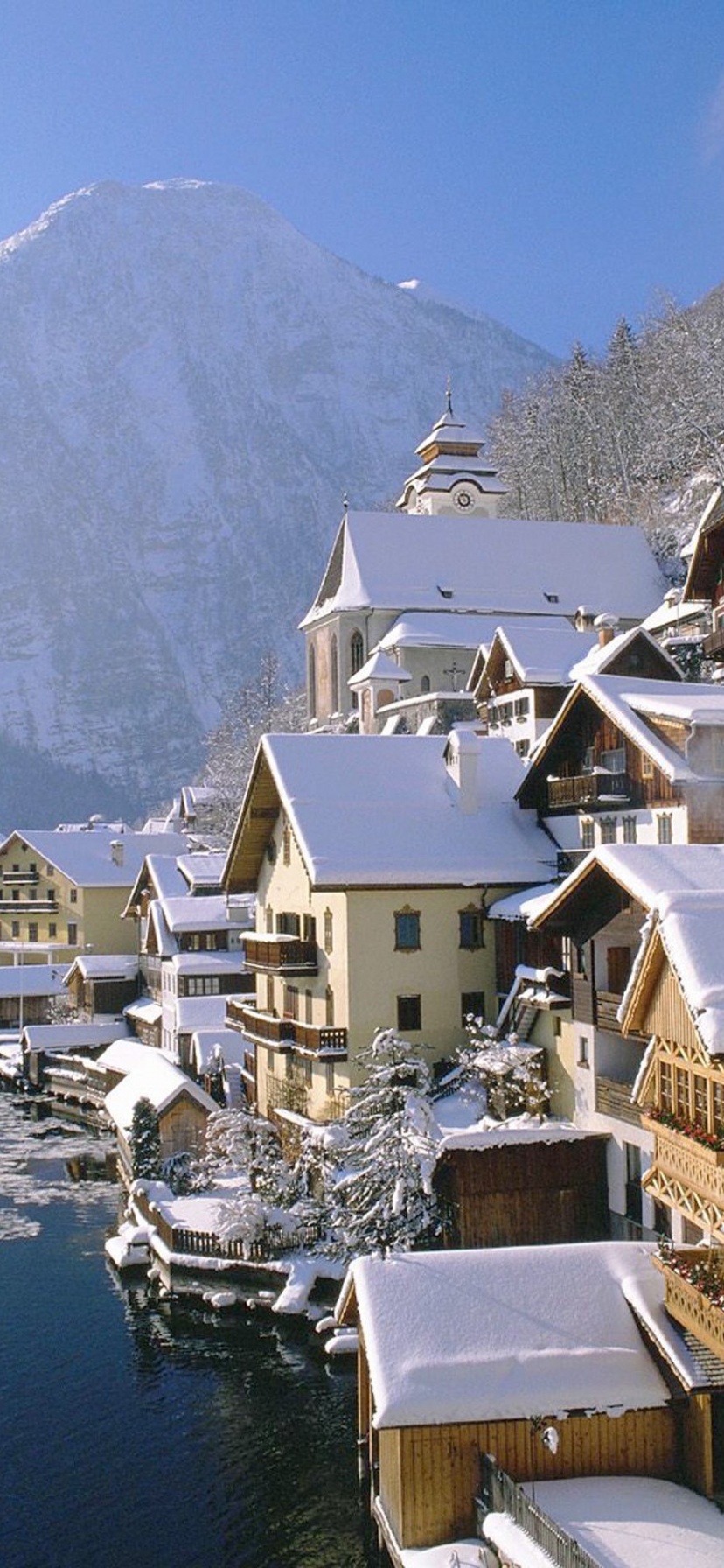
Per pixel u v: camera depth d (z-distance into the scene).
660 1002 27.28
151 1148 53.47
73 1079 79.38
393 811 50.81
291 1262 43.06
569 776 49.28
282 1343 40.16
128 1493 31.83
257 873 60.47
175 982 78.50
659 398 137.25
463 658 106.44
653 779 43.69
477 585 113.25
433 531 115.62
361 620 112.38
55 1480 32.41
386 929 48.03
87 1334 41.28
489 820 51.56
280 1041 51.06
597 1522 24.94
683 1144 25.88
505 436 178.62
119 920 111.38
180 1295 43.75
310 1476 32.44
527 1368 27.09
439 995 48.56
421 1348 27.28
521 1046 42.72
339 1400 36.38
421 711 90.75
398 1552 26.30
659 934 25.95
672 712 42.00
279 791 51.59
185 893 85.94
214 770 168.50
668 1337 27.45
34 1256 49.06
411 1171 39.06
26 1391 37.25
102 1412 35.91
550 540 117.31
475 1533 26.58
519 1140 37.84
